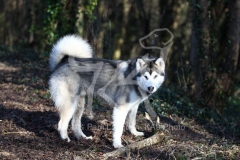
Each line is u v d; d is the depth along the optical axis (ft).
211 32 33.37
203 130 25.45
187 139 22.43
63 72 20.74
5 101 26.58
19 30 58.08
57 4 40.09
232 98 42.57
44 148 19.27
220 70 34.24
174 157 18.54
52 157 18.25
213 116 29.73
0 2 57.62
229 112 39.19
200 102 31.78
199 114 28.66
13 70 36.29
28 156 18.13
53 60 21.42
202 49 32.99
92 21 38.14
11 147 19.07
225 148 20.95
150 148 20.16
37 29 50.31
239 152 20.68
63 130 20.67
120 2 64.85
